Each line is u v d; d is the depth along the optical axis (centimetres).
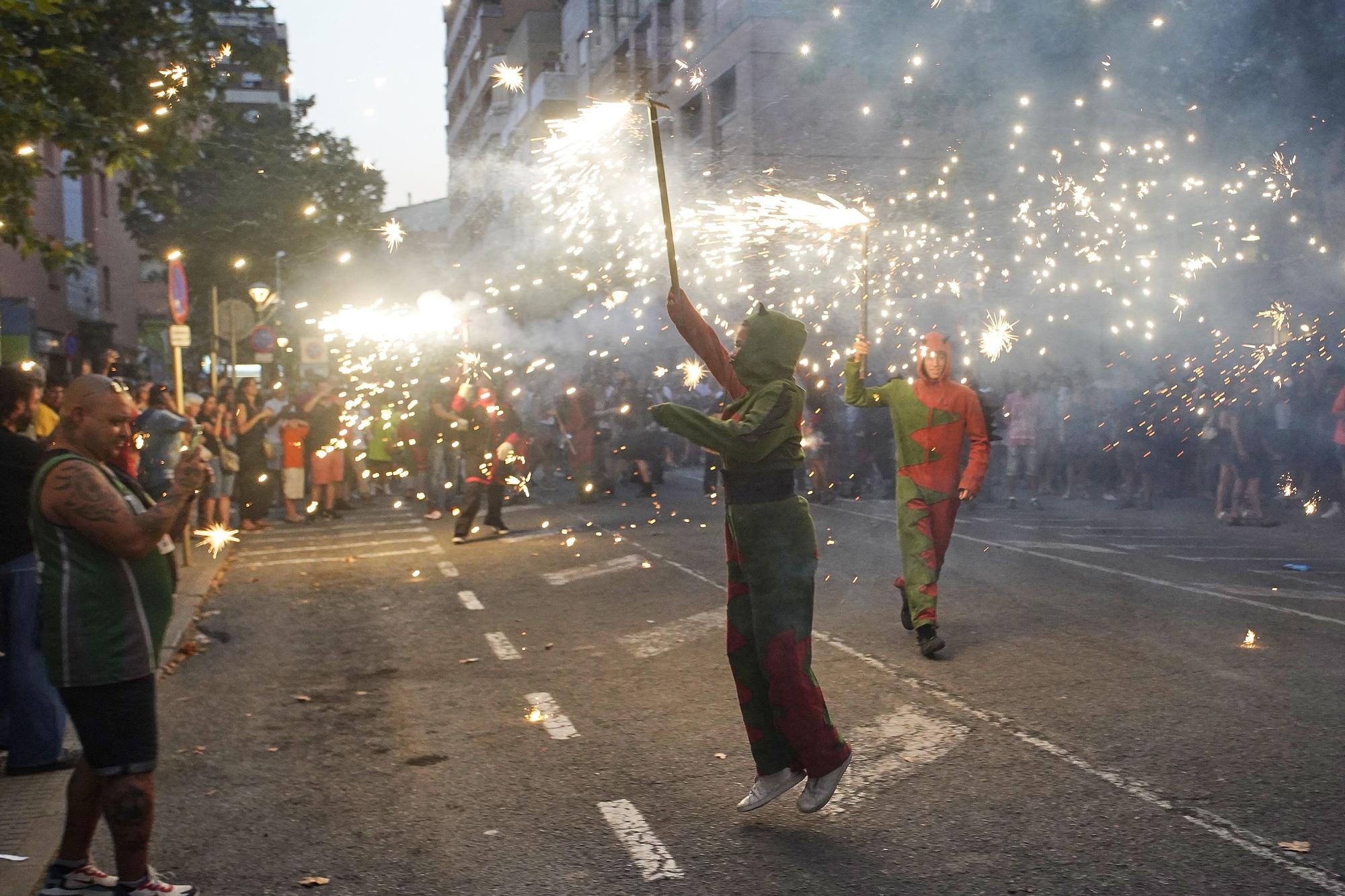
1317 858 446
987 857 457
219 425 1498
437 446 1850
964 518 1686
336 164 3784
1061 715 638
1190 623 873
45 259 1285
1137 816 492
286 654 877
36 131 1105
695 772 569
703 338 498
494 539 1527
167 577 439
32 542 588
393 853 485
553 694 724
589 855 474
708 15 3075
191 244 3753
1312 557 1248
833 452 1891
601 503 1991
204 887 458
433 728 663
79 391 433
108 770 420
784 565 492
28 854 488
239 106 1638
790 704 488
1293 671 721
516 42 5159
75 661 413
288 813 536
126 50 1470
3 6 980
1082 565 1174
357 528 1738
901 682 718
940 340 799
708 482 2095
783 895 431
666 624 925
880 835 484
